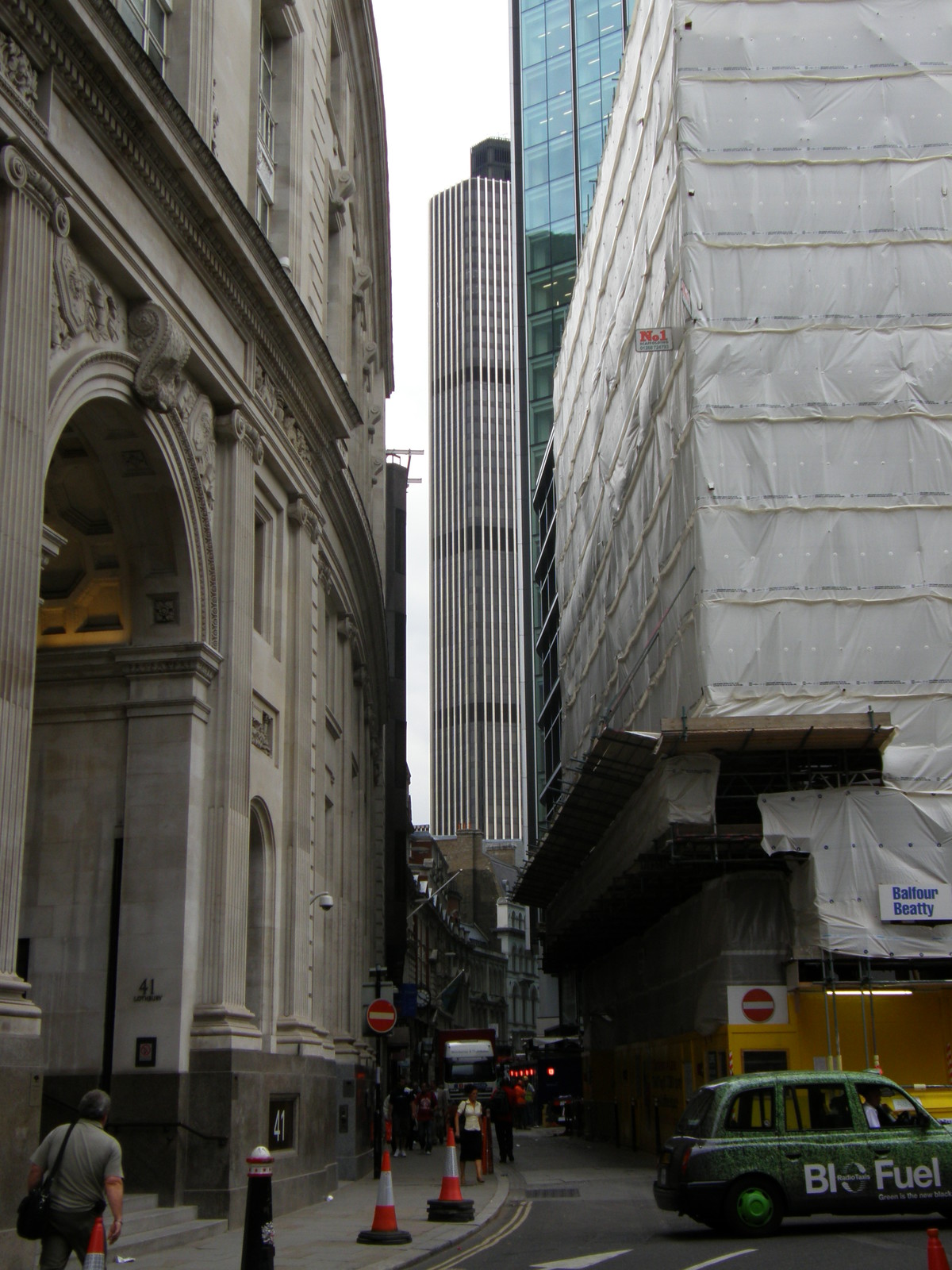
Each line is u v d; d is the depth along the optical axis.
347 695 32.69
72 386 15.08
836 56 30.58
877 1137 15.35
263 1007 20.97
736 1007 26.47
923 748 26.72
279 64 24.94
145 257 16.59
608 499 40.62
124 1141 16.86
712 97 30.33
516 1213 19.97
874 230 29.53
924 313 29.02
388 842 54.75
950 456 28.22
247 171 21.72
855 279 29.19
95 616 19.14
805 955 26.02
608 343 41.56
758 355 28.70
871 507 27.88
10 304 13.09
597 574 42.31
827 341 28.81
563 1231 16.92
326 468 26.05
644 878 30.36
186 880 17.80
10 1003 11.94
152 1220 15.49
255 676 21.27
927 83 30.39
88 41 14.46
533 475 79.94
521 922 149.12
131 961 17.52
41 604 18.95
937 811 26.17
